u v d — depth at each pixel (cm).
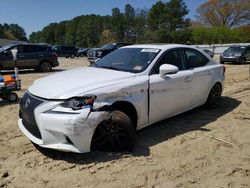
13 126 589
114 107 458
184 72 585
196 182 393
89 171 412
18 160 441
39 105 425
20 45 1634
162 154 466
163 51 559
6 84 801
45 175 402
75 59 3709
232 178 405
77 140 410
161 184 386
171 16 8375
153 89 506
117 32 10194
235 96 876
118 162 436
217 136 545
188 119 636
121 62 555
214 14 9656
